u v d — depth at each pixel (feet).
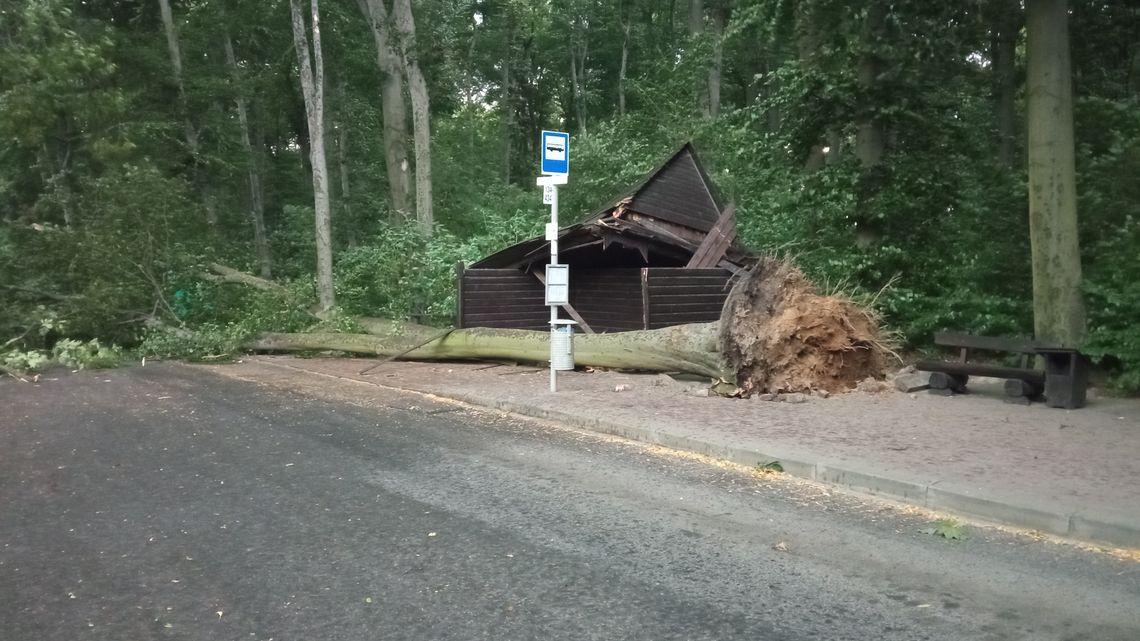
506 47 129.18
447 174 90.79
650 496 20.92
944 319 41.11
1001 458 22.77
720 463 24.22
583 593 14.90
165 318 54.90
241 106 90.99
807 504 20.31
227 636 13.32
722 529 18.43
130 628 13.65
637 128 73.87
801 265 44.86
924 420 28.09
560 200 69.05
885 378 35.12
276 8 91.91
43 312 50.44
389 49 80.23
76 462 24.90
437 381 39.14
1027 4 34.04
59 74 64.23
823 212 45.62
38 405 35.06
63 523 19.13
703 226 51.13
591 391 34.65
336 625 13.67
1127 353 31.30
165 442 27.43
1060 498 18.94
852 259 43.16
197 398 36.19
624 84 124.26
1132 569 16.01
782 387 33.22
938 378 33.14
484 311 48.73
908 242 45.37
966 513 19.35
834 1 43.04
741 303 33.24
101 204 54.75
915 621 13.79
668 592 14.96
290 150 127.54
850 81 44.88
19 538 18.13
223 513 19.72
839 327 33.50
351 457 25.07
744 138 51.47
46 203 67.00
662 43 129.29
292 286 58.18
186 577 15.80
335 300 60.44
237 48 99.71
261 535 18.11
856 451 23.68
